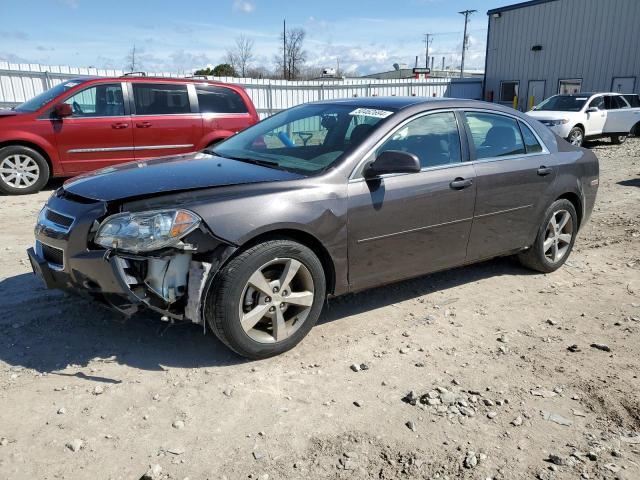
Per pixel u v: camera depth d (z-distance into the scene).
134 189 3.33
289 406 3.02
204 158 4.25
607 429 2.88
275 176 3.62
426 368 3.47
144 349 3.58
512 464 2.60
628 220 7.55
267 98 22.41
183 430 2.79
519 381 3.34
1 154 8.38
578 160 5.26
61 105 8.47
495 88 31.69
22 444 2.65
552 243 5.21
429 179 4.05
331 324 4.07
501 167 4.53
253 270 3.28
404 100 4.38
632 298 4.72
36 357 3.44
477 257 4.60
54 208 3.50
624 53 25.23
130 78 9.07
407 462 2.60
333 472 2.52
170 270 3.14
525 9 29.31
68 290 3.47
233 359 3.49
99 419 2.86
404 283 4.96
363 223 3.74
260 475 2.49
